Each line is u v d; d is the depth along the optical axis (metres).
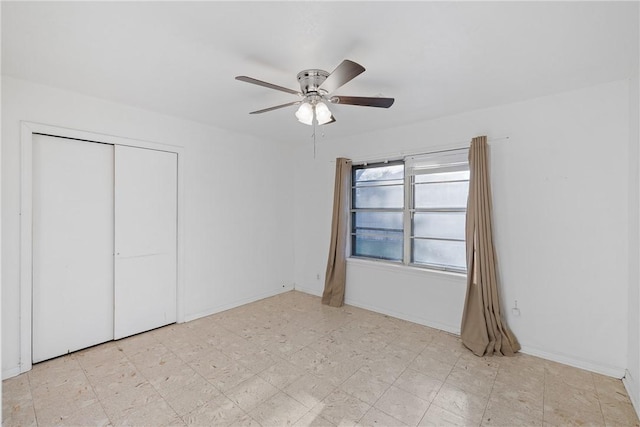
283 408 2.02
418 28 1.70
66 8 1.53
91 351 2.78
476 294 2.88
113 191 2.98
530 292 2.75
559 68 2.16
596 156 2.45
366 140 3.93
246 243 4.15
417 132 3.47
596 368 2.45
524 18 1.60
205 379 2.35
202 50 1.95
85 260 2.82
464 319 2.97
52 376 2.37
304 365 2.55
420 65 2.13
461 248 3.29
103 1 1.48
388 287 3.75
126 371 2.45
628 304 2.31
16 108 2.38
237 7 1.53
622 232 2.35
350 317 3.67
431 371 2.46
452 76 2.30
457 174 3.30
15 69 2.22
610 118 2.39
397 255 3.82
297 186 4.81
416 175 3.58
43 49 1.94
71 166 2.73
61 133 2.60
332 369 2.49
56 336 2.65
